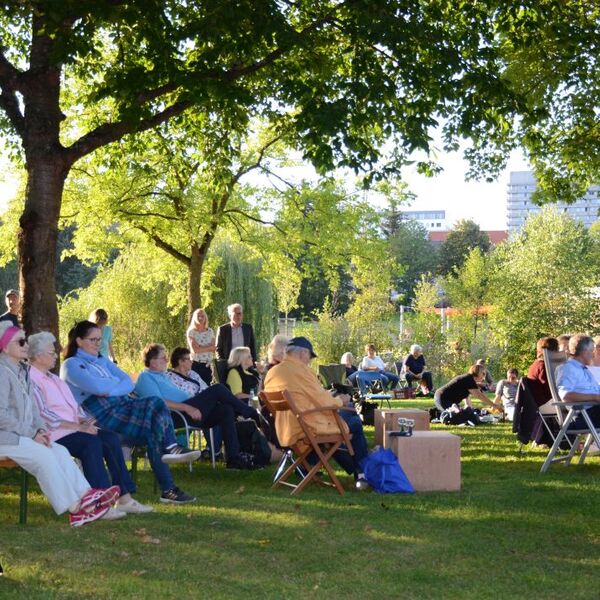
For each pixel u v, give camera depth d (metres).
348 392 11.58
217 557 5.60
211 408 9.46
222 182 15.39
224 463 10.23
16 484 8.30
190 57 13.38
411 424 8.50
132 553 5.64
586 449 10.27
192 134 15.42
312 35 11.95
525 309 33.38
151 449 7.59
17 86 10.53
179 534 6.23
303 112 11.18
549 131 16.72
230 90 11.08
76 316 31.53
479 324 34.31
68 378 7.91
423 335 29.42
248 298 29.41
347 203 22.17
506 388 16.19
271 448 10.12
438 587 5.01
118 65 12.70
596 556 5.78
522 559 5.67
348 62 13.22
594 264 34.94
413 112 11.77
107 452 7.18
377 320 29.70
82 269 50.72
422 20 11.58
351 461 8.61
